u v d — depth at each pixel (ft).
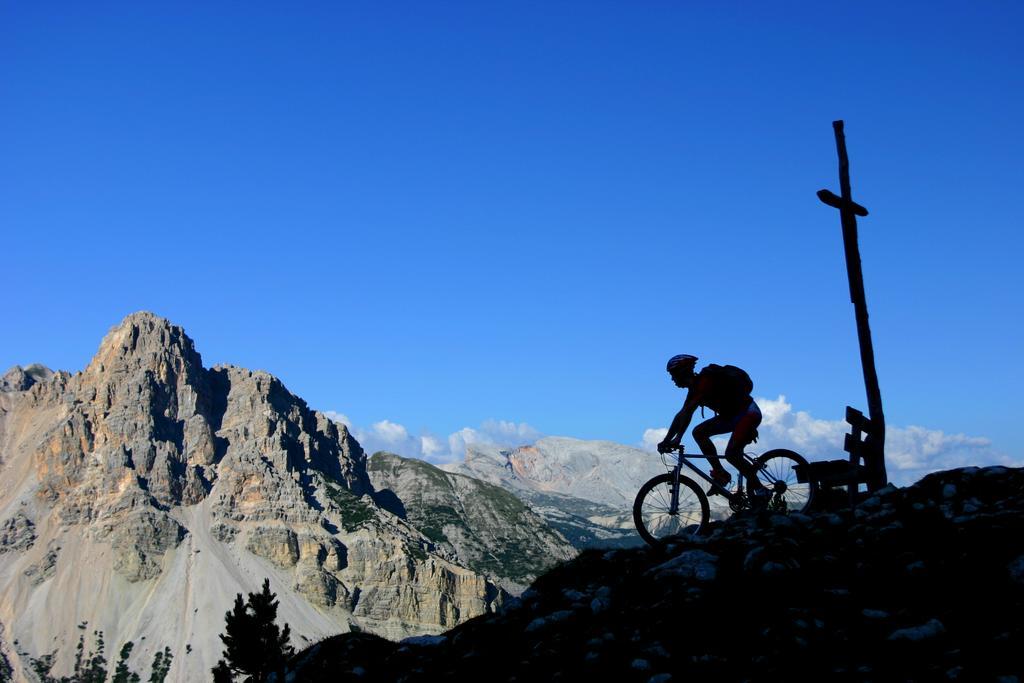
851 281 87.86
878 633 42.34
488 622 61.05
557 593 60.13
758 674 41.39
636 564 59.62
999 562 45.01
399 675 58.65
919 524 53.26
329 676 62.13
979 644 38.86
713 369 61.16
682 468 61.93
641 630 48.91
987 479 57.62
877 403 83.76
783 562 51.19
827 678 39.63
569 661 48.55
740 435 60.34
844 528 56.59
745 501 60.70
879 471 81.25
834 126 90.84
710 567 53.06
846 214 88.33
